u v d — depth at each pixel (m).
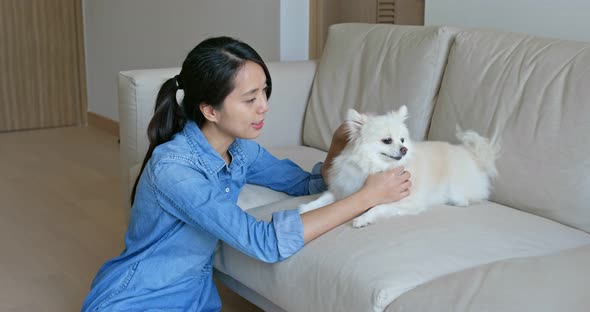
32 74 4.98
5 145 4.54
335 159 1.85
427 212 1.73
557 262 1.41
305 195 1.98
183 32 4.05
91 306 1.50
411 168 1.75
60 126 5.18
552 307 1.21
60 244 2.77
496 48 2.01
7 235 2.86
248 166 1.91
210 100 1.45
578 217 1.72
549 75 1.83
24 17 4.87
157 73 2.46
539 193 1.79
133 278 1.51
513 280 1.31
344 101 2.51
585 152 1.71
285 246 1.46
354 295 1.37
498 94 1.94
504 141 1.89
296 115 2.70
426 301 1.26
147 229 1.53
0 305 2.22
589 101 1.72
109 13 4.79
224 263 1.79
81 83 5.21
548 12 2.32
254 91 1.45
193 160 1.49
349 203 1.54
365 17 3.30
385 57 2.37
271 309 1.78
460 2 2.62
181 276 1.56
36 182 3.67
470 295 1.25
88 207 3.24
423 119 2.21
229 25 3.68
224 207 1.43
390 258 1.43
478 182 1.86
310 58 3.47
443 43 2.20
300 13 3.37
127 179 2.53
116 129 4.88
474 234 1.58
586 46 1.82
